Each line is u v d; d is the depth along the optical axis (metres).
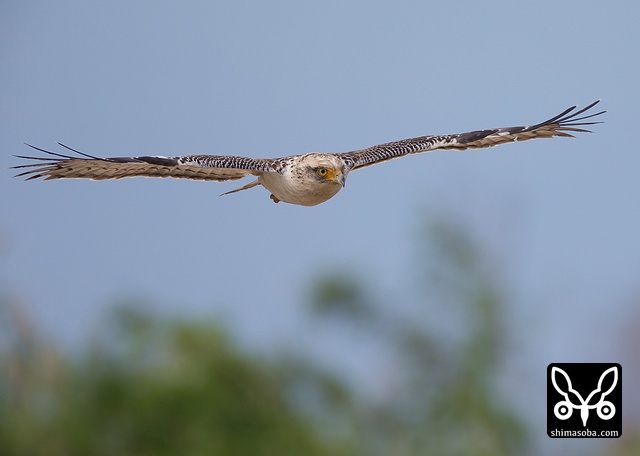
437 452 11.88
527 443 12.31
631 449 11.70
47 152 13.81
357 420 10.95
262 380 10.16
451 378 13.03
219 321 10.27
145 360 10.08
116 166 14.39
